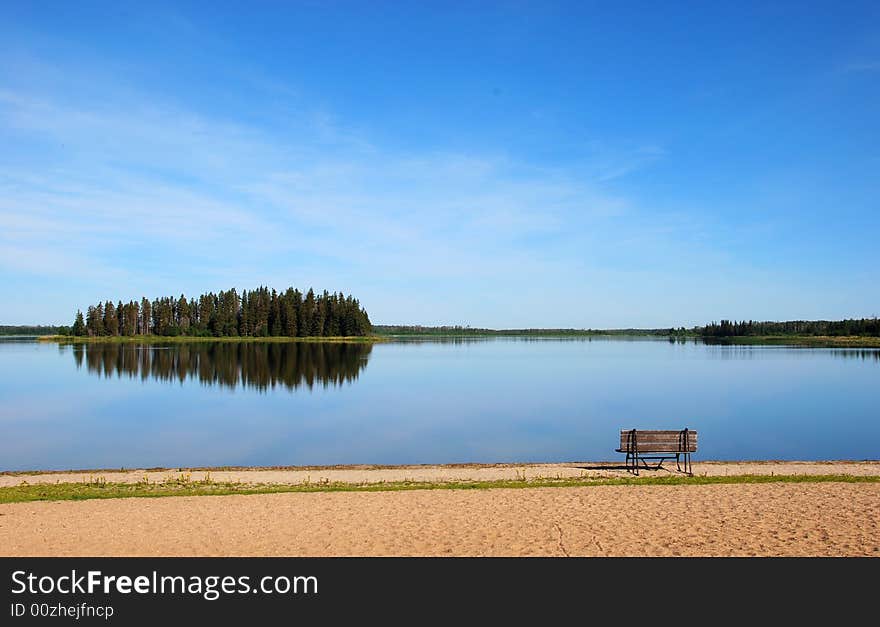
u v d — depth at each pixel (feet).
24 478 64.54
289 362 271.49
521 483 56.59
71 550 36.47
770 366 246.88
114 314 538.47
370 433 100.48
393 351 404.98
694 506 44.70
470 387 170.60
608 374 212.84
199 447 89.20
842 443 90.84
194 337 524.52
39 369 228.43
